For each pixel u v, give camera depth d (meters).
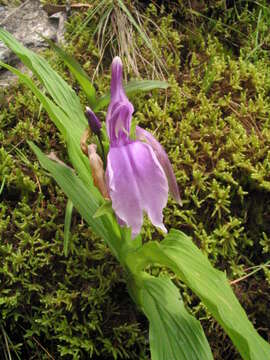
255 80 0.40
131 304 0.32
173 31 0.44
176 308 0.27
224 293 0.25
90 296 0.31
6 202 0.34
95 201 0.30
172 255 0.26
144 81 0.33
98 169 0.24
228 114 0.39
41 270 0.32
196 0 0.46
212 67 0.41
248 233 0.34
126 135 0.24
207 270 0.26
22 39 0.43
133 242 0.29
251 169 0.35
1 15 0.45
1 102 0.39
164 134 0.37
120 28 0.42
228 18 0.47
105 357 0.31
